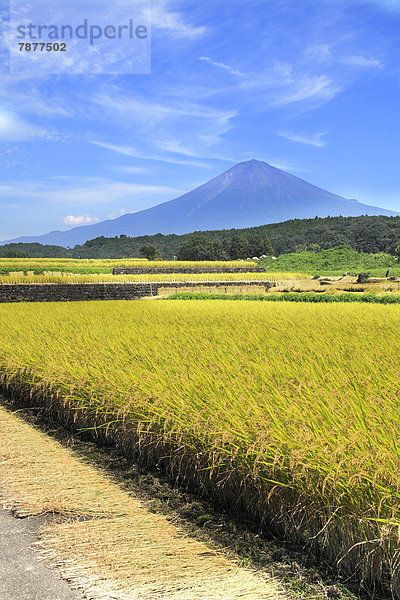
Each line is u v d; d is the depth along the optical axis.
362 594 2.96
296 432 3.54
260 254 93.00
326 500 3.16
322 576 3.12
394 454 3.10
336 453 3.16
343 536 3.10
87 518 3.84
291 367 5.89
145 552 3.29
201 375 5.36
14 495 4.18
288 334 9.30
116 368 6.26
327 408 3.92
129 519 3.79
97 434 5.84
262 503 3.71
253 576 3.07
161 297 29.80
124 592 2.85
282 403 4.25
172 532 3.60
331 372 5.30
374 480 2.90
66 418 6.52
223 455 3.88
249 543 3.53
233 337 8.88
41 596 2.82
